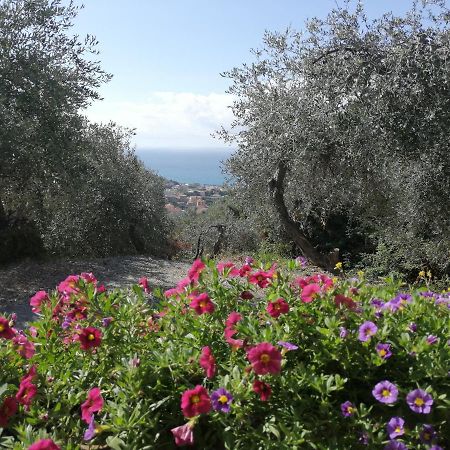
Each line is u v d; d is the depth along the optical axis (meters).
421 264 8.79
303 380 2.08
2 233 8.59
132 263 9.30
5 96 7.44
